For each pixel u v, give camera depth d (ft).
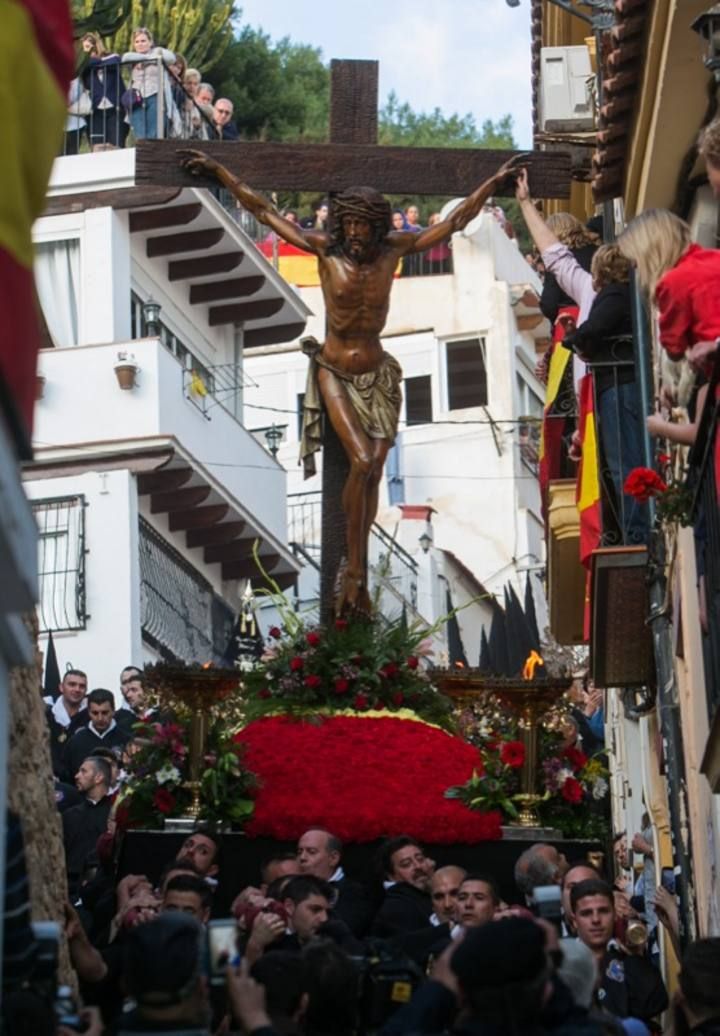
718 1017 26.45
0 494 17.15
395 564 118.11
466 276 142.51
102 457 91.15
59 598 90.48
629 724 70.23
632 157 47.01
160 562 94.12
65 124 20.21
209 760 44.50
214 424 95.66
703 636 36.37
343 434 48.57
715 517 33.17
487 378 140.87
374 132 50.57
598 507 52.85
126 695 58.34
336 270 48.80
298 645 47.80
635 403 50.11
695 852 47.14
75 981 30.76
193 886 33.06
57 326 93.45
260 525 98.84
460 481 139.64
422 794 44.78
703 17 37.01
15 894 21.84
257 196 49.42
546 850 38.99
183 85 99.40
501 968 20.38
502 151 50.67
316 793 44.47
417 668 48.16
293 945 32.19
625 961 37.01
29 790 30.48
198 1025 20.92
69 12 20.35
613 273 49.83
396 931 37.11
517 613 91.20
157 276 97.25
